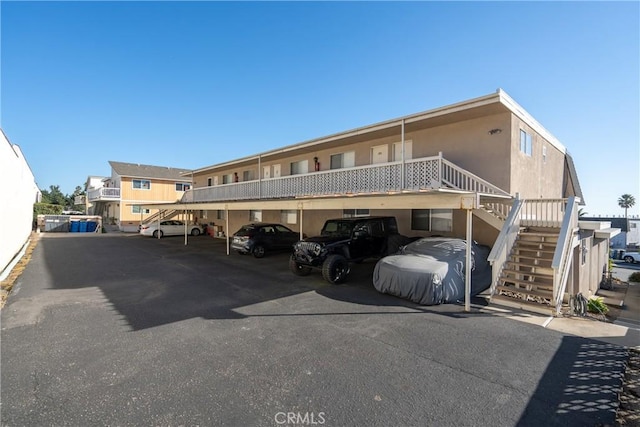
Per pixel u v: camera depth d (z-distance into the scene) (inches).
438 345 170.6
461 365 147.2
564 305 262.4
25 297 269.6
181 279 344.5
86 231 1120.8
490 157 381.1
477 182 367.6
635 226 1408.7
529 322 208.8
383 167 415.8
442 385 129.4
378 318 216.5
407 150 468.1
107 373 139.7
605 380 133.1
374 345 170.7
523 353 160.1
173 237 906.1
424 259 274.8
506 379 134.2
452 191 249.1
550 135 508.1
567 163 665.6
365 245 366.9
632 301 443.8
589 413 110.3
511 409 112.7
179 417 108.3
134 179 1233.4
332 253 336.2
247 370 142.7
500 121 373.4
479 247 328.5
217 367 145.6
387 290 275.4
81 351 162.7
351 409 113.0
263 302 255.8
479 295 280.1
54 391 124.6
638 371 140.9
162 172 1389.0
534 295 242.7
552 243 291.3
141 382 131.9
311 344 172.2
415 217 463.8
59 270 396.2
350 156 553.9
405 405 115.4
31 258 493.4
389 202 298.7
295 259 356.5
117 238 858.1
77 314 224.4
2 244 369.7
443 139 426.3
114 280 339.0
